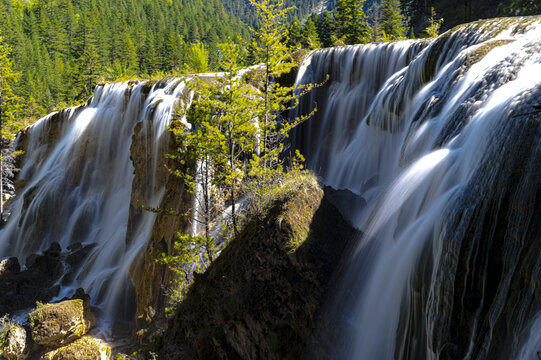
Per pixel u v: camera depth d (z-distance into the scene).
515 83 6.68
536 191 4.46
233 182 13.61
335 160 18.58
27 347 14.01
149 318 15.88
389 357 6.34
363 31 47.19
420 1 52.62
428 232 6.07
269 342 7.55
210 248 12.96
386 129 14.16
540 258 4.10
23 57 80.56
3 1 118.38
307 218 8.39
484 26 10.75
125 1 156.25
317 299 7.52
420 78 12.38
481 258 4.78
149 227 18.94
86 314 16.06
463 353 4.66
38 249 24.62
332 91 20.05
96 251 21.70
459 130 7.18
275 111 19.92
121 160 24.70
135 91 24.09
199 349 8.63
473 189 5.38
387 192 8.59
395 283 6.66
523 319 4.09
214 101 13.07
